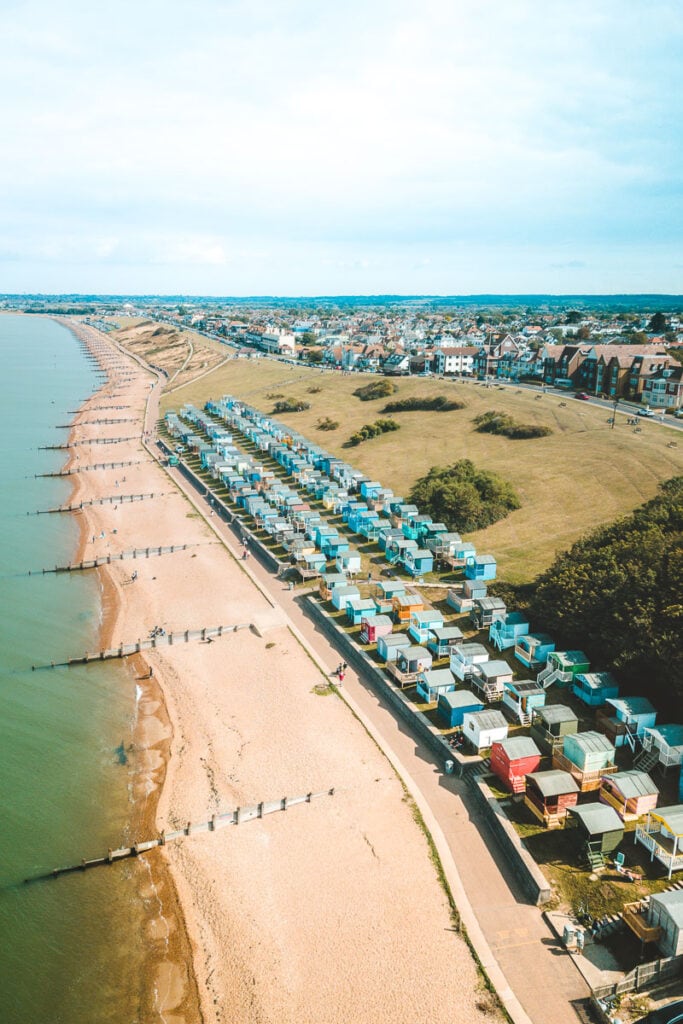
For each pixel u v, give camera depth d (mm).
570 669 56875
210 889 40844
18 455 147750
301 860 42188
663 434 120438
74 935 38469
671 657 50781
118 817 47062
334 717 55938
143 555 92812
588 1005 32594
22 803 48219
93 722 57656
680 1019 31359
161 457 147250
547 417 141000
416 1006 33156
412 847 42531
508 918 37438
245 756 51938
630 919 35406
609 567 61438
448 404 158375
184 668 65062
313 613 75062
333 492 108625
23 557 92938
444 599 74938
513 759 45688
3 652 68250
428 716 54531
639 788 43094
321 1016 33156
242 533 100562
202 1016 33875
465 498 95688
